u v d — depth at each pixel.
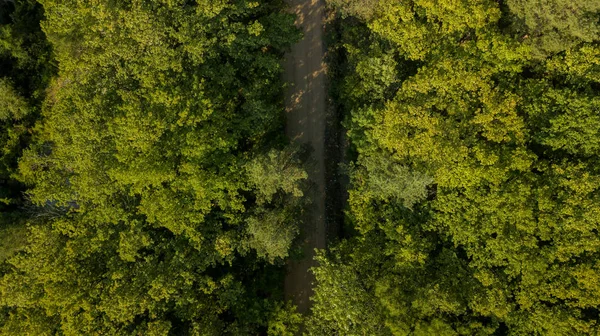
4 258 29.86
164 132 27.56
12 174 32.56
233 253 29.31
